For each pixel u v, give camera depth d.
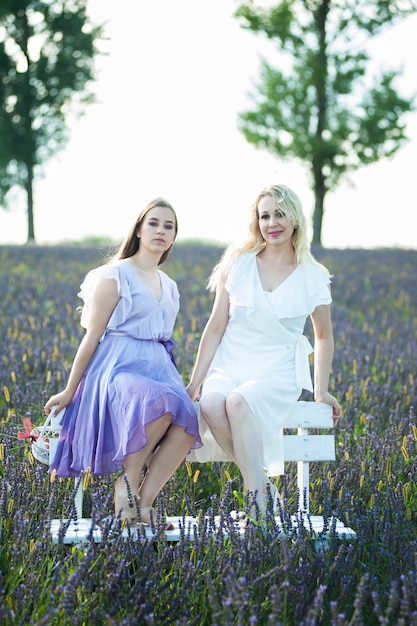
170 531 3.42
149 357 3.76
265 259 4.00
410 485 3.99
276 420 3.71
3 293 10.31
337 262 16.62
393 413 5.45
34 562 2.96
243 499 3.78
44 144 29.28
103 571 2.87
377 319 9.80
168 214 3.87
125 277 3.77
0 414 5.08
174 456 3.53
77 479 3.44
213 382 3.82
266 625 2.70
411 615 2.54
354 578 3.01
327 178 26.27
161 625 2.71
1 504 3.23
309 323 8.73
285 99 25.33
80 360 3.71
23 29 28.52
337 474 3.99
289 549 2.99
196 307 9.45
